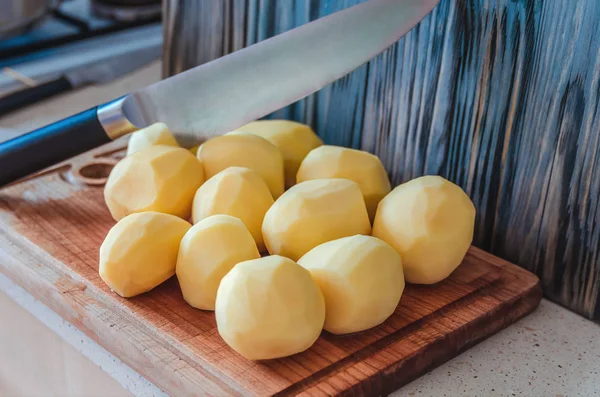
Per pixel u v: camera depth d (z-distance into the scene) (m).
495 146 0.66
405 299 0.63
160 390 0.60
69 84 0.90
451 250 0.62
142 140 0.71
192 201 0.67
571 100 0.62
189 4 0.84
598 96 0.61
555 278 0.65
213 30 0.83
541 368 0.60
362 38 0.67
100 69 0.92
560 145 0.63
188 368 0.58
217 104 0.70
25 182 0.74
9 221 0.69
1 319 0.73
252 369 0.57
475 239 0.69
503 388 0.59
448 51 0.67
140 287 0.62
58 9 1.04
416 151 0.71
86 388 0.66
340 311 0.58
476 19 0.65
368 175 0.67
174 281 0.64
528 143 0.65
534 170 0.65
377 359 0.58
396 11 0.66
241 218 0.64
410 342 0.59
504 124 0.66
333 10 0.73
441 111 0.69
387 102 0.72
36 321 0.68
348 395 0.56
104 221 0.70
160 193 0.66
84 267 0.65
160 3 1.07
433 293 0.63
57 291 0.63
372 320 0.59
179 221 0.63
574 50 0.61
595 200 0.62
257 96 0.70
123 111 0.70
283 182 0.70
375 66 0.72
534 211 0.65
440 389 0.59
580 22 0.60
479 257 0.67
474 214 0.64
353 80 0.74
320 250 0.60
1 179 0.71
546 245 0.65
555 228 0.65
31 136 0.71
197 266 0.60
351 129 0.75
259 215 0.65
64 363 0.67
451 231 0.62
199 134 0.71
